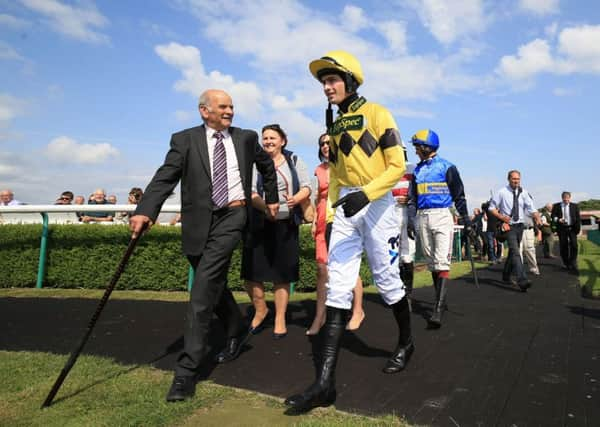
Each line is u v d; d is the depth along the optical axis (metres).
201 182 2.79
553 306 5.00
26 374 2.79
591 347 3.30
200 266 2.74
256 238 3.76
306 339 3.71
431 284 7.16
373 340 3.64
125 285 6.32
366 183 2.64
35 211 6.26
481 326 4.06
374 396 2.47
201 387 2.62
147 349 3.43
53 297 5.73
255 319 3.96
